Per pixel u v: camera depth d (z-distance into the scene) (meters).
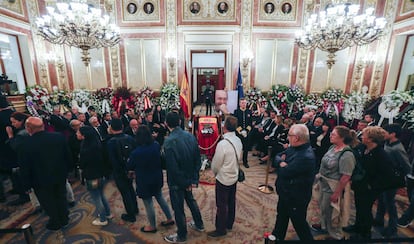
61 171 2.37
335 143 2.13
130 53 7.96
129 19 7.73
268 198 3.40
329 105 6.23
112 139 2.49
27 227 1.58
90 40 4.66
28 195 3.20
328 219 2.36
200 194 3.53
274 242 1.48
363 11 7.26
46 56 7.37
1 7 5.93
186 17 7.68
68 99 6.83
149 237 2.52
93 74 8.05
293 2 7.54
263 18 7.65
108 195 3.51
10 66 6.55
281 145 4.52
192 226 2.70
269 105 7.49
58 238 2.50
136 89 8.20
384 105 4.64
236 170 2.33
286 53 7.91
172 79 8.09
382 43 7.23
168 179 2.23
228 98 5.97
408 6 6.39
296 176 1.87
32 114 5.28
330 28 4.65
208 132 4.46
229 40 7.81
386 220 2.82
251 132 4.73
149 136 2.29
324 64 7.93
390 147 2.38
